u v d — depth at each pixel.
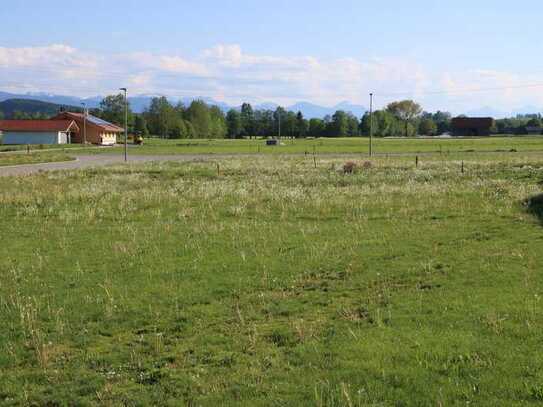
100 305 10.30
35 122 115.75
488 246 14.41
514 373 6.91
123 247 15.24
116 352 8.15
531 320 8.68
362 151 75.12
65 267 13.25
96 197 26.58
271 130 182.38
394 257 13.54
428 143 104.19
